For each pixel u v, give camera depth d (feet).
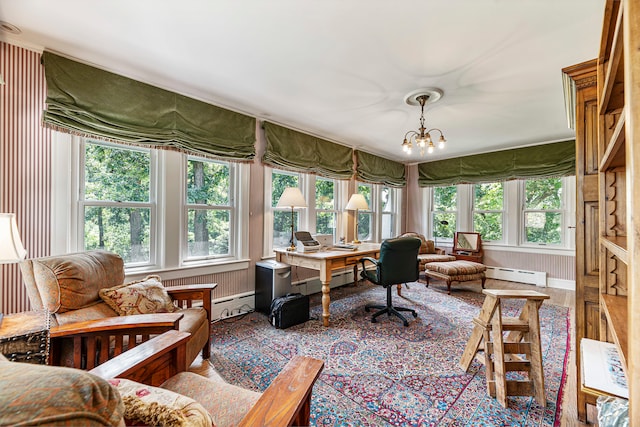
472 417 4.83
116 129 6.97
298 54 6.30
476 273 12.81
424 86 7.73
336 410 4.97
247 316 9.51
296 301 8.82
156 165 8.09
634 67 1.63
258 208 10.39
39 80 6.02
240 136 9.62
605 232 4.02
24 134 5.86
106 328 4.35
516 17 5.01
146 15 5.08
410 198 18.11
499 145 13.93
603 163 3.55
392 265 9.06
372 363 6.55
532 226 14.17
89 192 6.98
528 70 6.82
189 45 6.00
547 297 5.20
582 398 4.71
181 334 4.12
